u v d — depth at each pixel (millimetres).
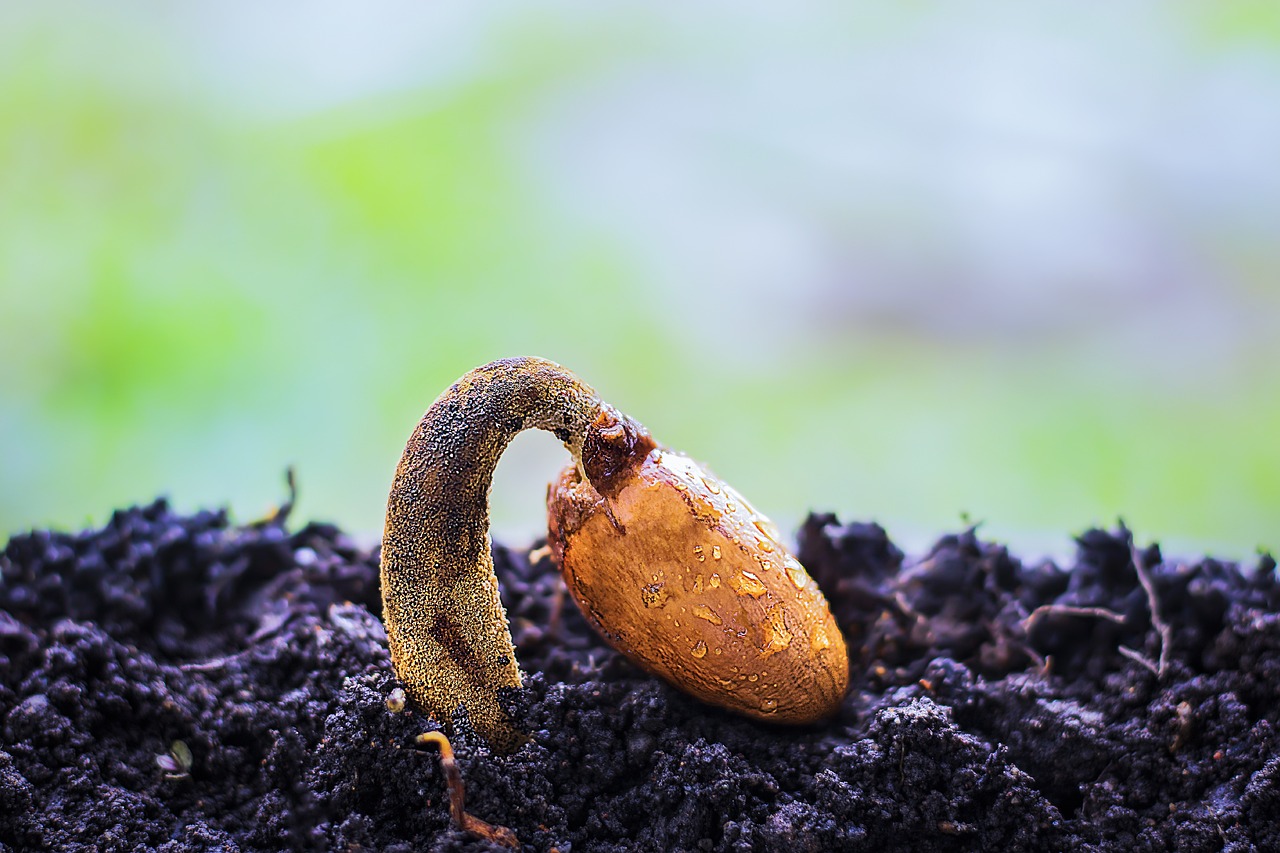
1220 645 176
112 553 184
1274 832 167
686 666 169
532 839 168
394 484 165
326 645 178
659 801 169
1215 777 171
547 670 180
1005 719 175
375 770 169
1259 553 181
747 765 171
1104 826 170
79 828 168
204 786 174
